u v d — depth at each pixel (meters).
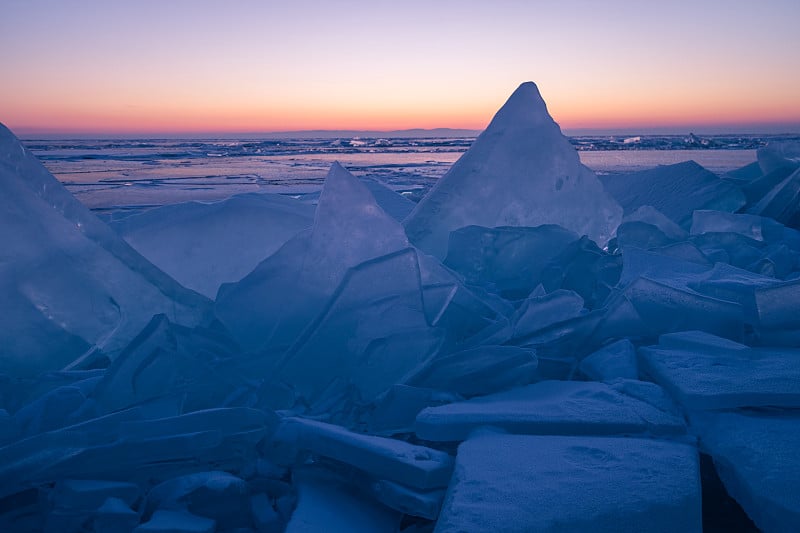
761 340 2.17
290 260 2.26
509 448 1.47
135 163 29.70
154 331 1.95
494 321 2.29
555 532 1.16
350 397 1.88
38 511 1.49
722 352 2.01
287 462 1.64
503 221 3.29
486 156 3.24
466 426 1.61
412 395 1.78
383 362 1.89
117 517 1.38
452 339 2.24
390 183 12.80
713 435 1.56
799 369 1.83
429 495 1.38
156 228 2.80
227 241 2.85
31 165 2.07
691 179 5.04
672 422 1.61
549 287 2.96
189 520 1.38
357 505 1.48
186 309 2.35
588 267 2.99
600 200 3.58
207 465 1.61
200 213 2.88
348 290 1.94
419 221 3.21
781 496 1.26
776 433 1.51
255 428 1.65
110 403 1.80
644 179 5.37
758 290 2.17
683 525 1.19
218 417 1.61
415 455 1.46
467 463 1.40
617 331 2.28
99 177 18.89
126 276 2.21
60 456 1.50
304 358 1.91
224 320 2.23
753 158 25.95
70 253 2.11
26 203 2.04
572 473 1.35
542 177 3.34
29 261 2.04
